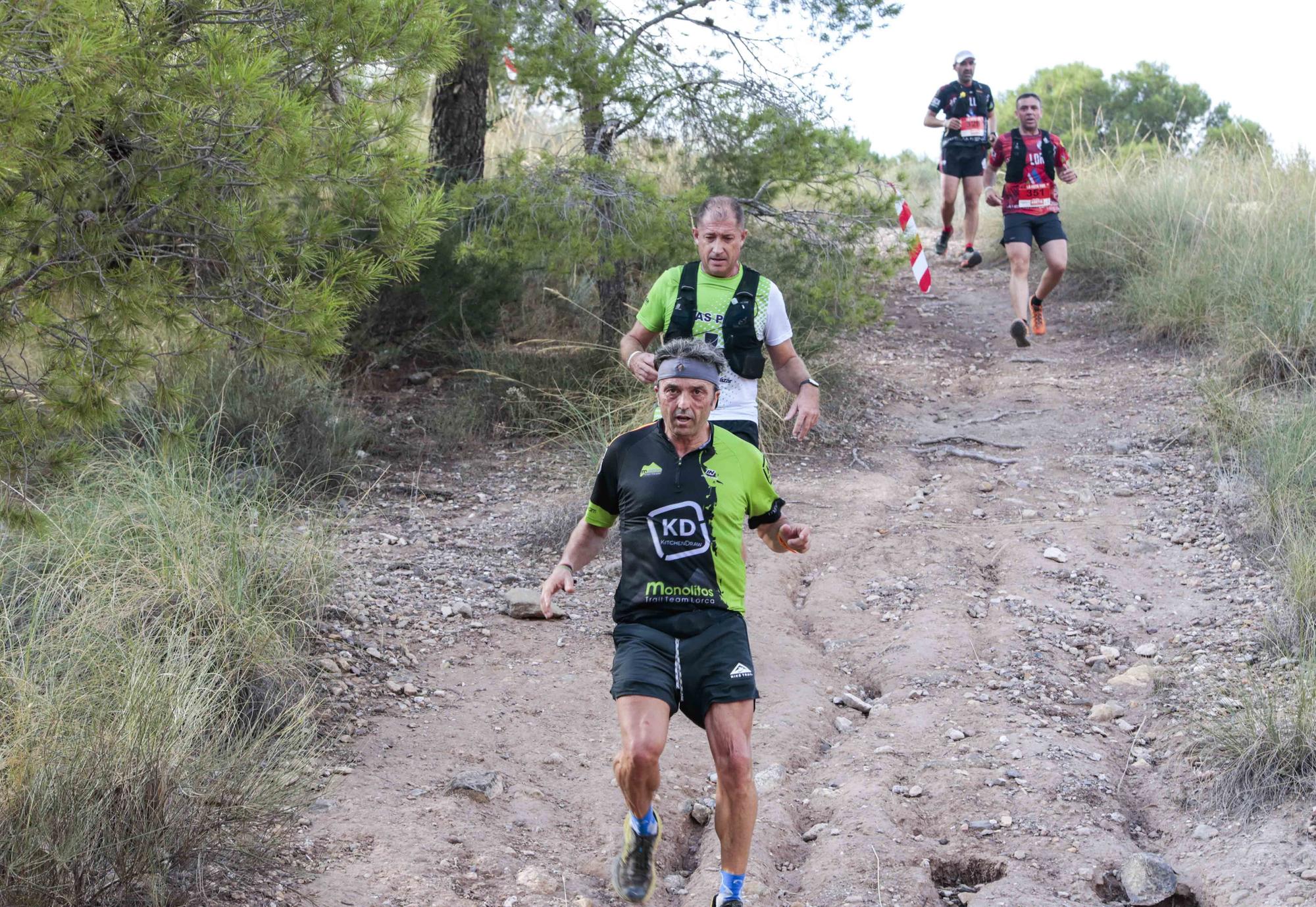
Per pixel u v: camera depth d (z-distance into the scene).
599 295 10.12
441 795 4.29
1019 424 8.91
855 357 10.70
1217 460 7.54
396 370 9.63
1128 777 4.52
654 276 9.22
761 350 4.68
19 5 3.62
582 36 8.49
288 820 3.91
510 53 8.66
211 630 4.81
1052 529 6.90
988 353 10.92
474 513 7.40
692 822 4.36
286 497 6.70
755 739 4.83
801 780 4.58
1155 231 11.92
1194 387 9.03
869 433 8.91
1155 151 14.55
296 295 4.55
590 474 7.77
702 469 3.56
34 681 4.12
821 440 8.66
